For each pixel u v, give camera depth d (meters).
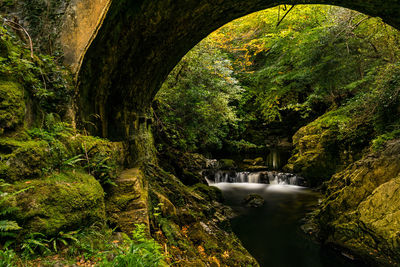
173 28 4.86
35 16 3.77
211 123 11.66
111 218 3.41
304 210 9.34
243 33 11.62
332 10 9.62
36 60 3.37
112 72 4.59
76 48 3.73
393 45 8.46
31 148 2.66
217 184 12.92
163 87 10.19
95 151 3.70
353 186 6.54
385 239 5.14
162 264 2.62
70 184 2.79
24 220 2.23
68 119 3.70
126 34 4.14
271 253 6.68
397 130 7.56
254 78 13.58
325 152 11.34
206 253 4.52
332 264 6.10
